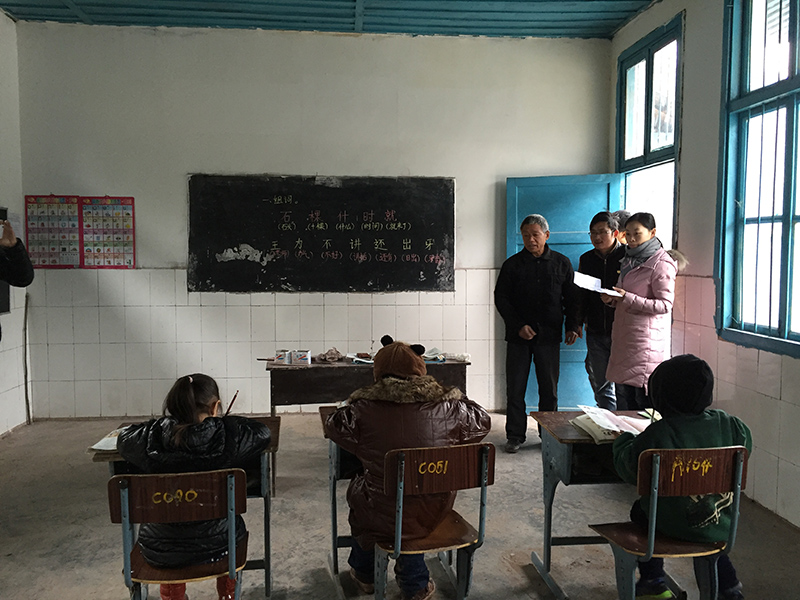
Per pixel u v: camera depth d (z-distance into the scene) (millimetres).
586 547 2871
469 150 5188
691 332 3904
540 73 5184
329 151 5082
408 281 5199
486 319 5285
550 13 4625
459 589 2176
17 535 2977
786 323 3125
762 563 2689
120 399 5047
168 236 5000
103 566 2682
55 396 5000
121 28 4863
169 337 5051
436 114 5141
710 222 3688
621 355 3676
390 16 4668
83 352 4996
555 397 4375
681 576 2602
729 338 3504
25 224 4887
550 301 4301
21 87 4824
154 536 1938
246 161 5023
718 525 2020
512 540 2951
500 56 5152
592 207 5016
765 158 3309
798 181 3080
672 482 1915
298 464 4020
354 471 2574
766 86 3248
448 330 5258
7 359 4633
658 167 4598
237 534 2051
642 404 3645
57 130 4867
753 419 3322
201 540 1934
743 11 3447
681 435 2020
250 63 4977
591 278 3504
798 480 3000
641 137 4750
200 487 1815
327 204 5094
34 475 3779
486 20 4773
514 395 4289
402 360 2219
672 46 4238
